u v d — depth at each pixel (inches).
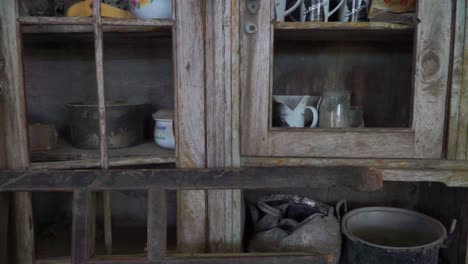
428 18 27.5
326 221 34.9
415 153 28.7
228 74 28.7
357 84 39.5
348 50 39.3
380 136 28.8
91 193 28.5
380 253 30.4
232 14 28.0
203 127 29.6
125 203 43.3
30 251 29.8
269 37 28.4
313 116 32.0
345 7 30.6
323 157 29.3
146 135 40.4
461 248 33.0
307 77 39.9
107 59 40.9
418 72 28.0
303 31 30.6
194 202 30.7
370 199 44.1
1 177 27.6
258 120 29.2
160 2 29.1
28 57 40.4
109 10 29.6
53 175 27.8
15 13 27.1
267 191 43.4
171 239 36.5
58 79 40.9
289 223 36.0
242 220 33.6
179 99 29.3
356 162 29.2
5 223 28.5
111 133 32.4
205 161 29.9
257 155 29.5
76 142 32.9
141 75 41.1
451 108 27.9
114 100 38.9
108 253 32.0
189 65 29.0
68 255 32.7
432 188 39.8
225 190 30.5
